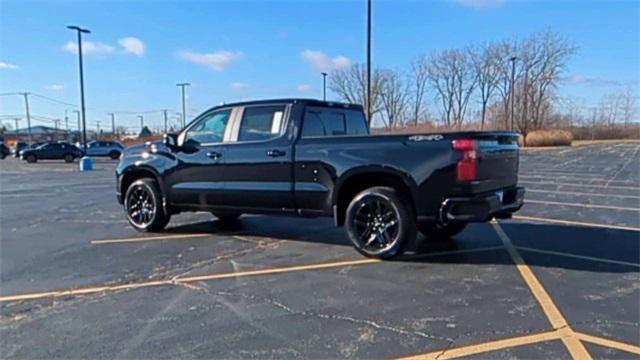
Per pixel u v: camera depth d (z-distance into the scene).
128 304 4.30
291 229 7.72
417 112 53.66
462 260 5.66
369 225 5.77
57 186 16.59
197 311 4.12
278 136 6.26
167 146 7.27
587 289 4.57
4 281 5.02
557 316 3.91
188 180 7.05
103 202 11.80
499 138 5.61
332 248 6.39
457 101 55.31
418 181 5.34
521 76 52.78
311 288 4.71
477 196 5.19
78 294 4.60
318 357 3.25
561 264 5.46
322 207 5.97
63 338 3.59
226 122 6.73
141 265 5.62
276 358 3.24
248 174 6.45
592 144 53.06
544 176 17.83
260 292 4.61
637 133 64.06
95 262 5.77
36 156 38.81
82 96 35.03
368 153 5.60
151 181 7.54
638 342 3.42
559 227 7.64
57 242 6.91
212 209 6.89
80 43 33.69
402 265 5.48
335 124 6.71
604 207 9.83
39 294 4.60
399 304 4.23
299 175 6.05
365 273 5.20
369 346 3.41
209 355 3.30
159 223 7.52
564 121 60.66
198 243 6.78
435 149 5.27
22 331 3.73
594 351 3.28
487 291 4.55
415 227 5.53
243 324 3.83
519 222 8.09
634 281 4.82
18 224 8.48
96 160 40.72
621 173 18.94
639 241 6.60
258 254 6.11
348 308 4.15
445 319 3.88
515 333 3.59
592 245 6.39
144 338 3.58
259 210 6.46
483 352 3.29
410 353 3.29
